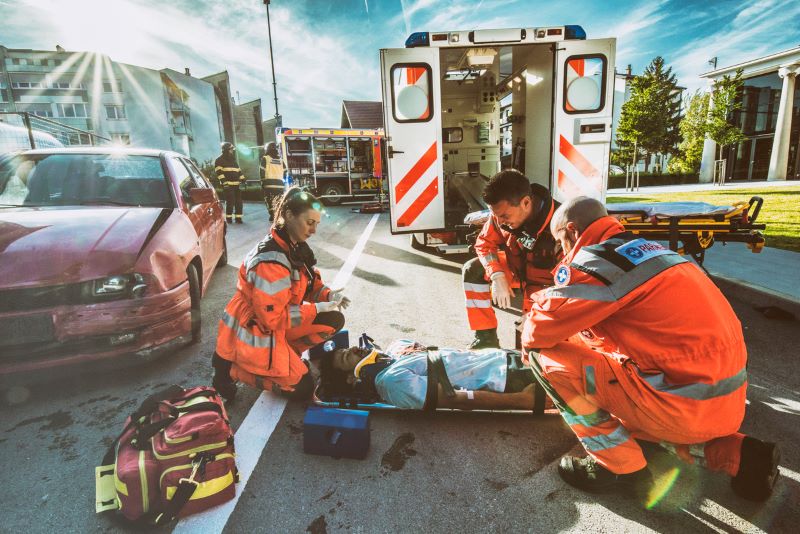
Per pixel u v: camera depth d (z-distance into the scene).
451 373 2.34
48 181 3.75
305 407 2.53
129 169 4.01
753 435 2.21
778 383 2.72
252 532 1.66
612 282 1.59
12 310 2.43
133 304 2.62
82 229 2.84
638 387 1.65
